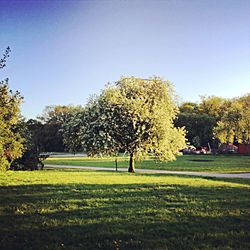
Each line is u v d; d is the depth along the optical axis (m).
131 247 7.32
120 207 11.02
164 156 32.41
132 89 33.38
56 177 20.48
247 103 73.38
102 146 31.30
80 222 9.19
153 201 12.05
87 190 14.51
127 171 32.41
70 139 35.78
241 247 7.26
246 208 11.00
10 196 13.02
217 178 23.34
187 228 8.66
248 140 73.62
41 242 7.64
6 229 8.55
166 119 32.22
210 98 101.31
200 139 92.81
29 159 33.28
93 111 32.62
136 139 31.00
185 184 17.06
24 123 34.03
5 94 24.59
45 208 10.87
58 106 101.06
